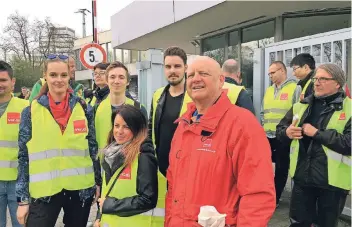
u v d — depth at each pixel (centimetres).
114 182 260
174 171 224
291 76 484
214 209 196
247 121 204
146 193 250
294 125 322
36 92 435
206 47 1099
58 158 293
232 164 205
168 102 328
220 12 726
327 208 320
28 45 3750
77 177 297
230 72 415
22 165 292
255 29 886
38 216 288
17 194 291
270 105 485
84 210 309
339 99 308
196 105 225
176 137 233
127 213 254
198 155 210
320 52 470
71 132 298
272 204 195
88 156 310
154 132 330
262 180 196
